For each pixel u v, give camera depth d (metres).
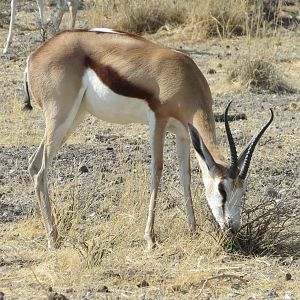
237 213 24.02
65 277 22.78
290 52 51.78
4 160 33.25
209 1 55.94
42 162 25.94
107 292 21.81
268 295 21.81
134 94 25.31
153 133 25.30
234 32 55.84
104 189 30.36
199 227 26.08
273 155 34.44
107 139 36.38
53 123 25.56
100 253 23.75
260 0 56.84
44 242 26.02
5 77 46.53
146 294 21.72
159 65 25.27
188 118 25.16
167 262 24.14
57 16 52.91
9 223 27.53
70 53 25.55
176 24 56.69
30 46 52.38
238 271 23.66
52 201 27.73
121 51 25.45
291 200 29.17
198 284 22.52
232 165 23.86
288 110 41.38
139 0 56.94
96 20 56.47
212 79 46.41
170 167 32.75
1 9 61.03
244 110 41.19
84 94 25.86
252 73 45.25
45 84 25.55
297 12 59.94
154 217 25.66
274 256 24.98
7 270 23.50
